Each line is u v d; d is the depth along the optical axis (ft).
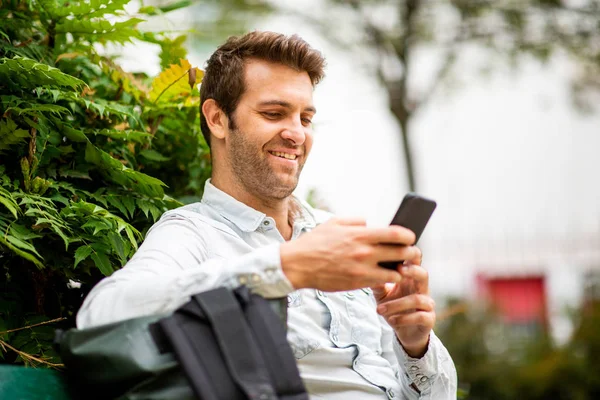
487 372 23.17
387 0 25.94
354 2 25.49
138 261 4.10
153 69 6.53
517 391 22.97
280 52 4.81
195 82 5.55
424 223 3.90
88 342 3.43
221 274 3.58
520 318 35.60
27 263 4.81
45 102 5.09
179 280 3.60
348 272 3.51
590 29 24.71
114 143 5.47
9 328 4.69
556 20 24.94
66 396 3.56
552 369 22.77
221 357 3.29
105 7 5.30
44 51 5.41
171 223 4.54
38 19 5.49
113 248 4.69
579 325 24.20
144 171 5.92
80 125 5.42
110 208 5.27
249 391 3.16
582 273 33.53
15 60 4.68
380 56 26.53
